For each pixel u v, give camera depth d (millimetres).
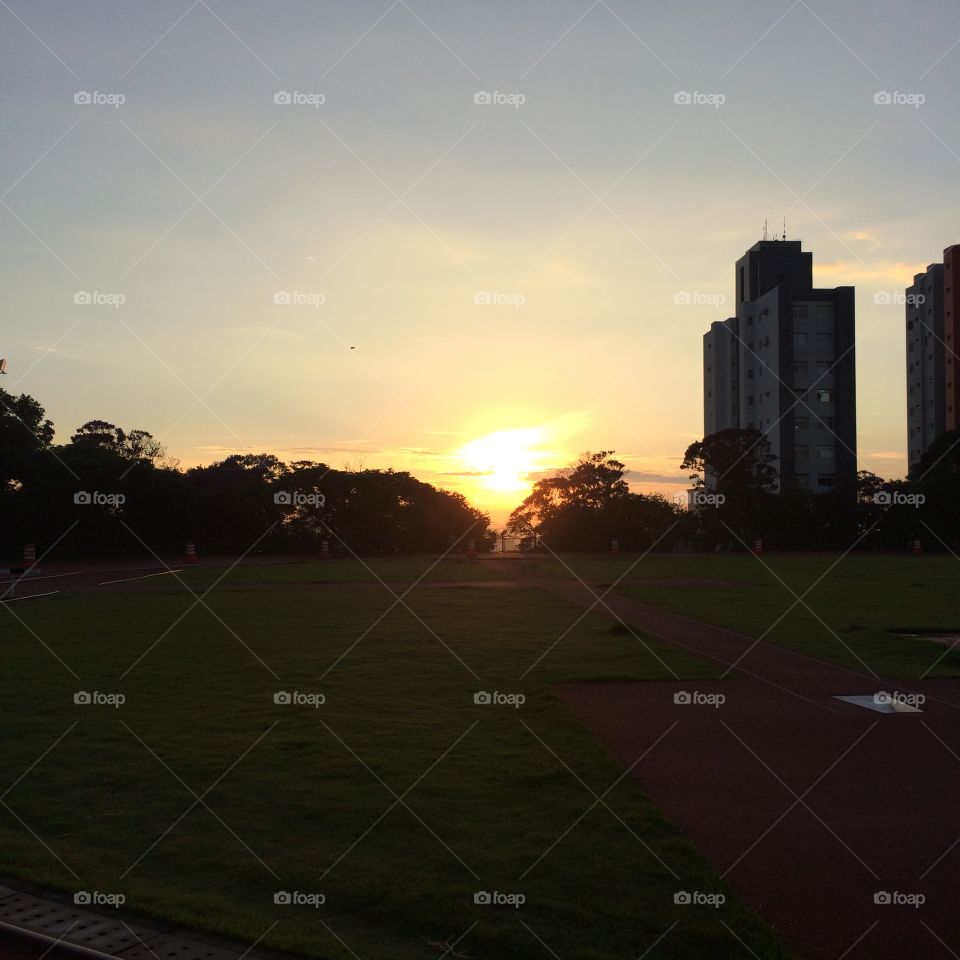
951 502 62312
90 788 7410
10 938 4938
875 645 15883
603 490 66188
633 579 34219
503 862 5859
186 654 14711
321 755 8391
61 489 48250
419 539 61844
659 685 12086
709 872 5688
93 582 32719
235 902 5320
